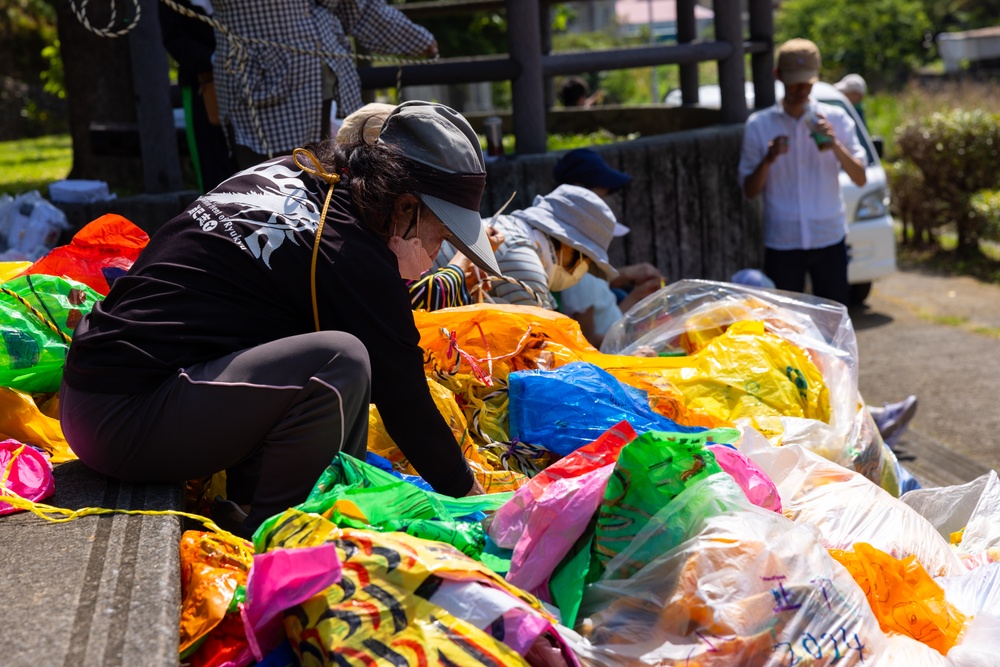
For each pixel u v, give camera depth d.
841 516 2.47
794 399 3.14
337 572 1.73
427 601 1.79
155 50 5.45
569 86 10.90
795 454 2.67
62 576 1.81
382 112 3.17
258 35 4.13
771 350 3.22
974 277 10.55
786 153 6.54
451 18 17.81
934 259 11.55
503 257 3.56
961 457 5.52
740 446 2.69
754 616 1.90
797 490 2.57
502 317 3.08
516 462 2.78
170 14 4.47
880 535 2.42
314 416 2.13
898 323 8.72
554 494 2.12
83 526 2.01
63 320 2.62
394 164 2.24
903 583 2.23
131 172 8.16
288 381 2.11
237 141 4.29
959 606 2.26
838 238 6.66
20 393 2.52
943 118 11.45
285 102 4.19
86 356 2.15
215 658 1.86
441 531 2.06
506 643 1.77
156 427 2.12
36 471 2.20
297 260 2.18
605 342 3.81
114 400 2.14
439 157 2.27
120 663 1.55
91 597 1.74
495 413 2.93
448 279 3.29
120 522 2.03
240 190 2.30
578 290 4.25
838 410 3.23
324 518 1.93
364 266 2.19
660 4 35.62
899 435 4.95
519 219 3.77
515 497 2.16
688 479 2.12
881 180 8.62
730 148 7.00
